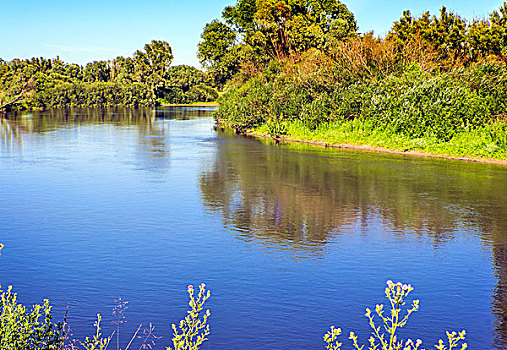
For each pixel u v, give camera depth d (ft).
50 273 24.91
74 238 31.01
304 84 111.34
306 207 39.60
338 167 60.90
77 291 22.61
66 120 159.53
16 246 29.40
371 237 31.48
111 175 54.80
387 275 24.90
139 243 29.96
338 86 105.19
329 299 21.93
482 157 66.59
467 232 32.71
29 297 21.88
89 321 19.52
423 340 18.37
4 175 54.54
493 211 38.37
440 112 75.51
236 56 196.03
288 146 85.71
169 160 67.36
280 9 170.81
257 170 58.65
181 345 12.90
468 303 21.66
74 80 318.86
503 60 99.71
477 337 18.61
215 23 220.02
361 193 45.09
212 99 387.14
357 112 93.91
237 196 43.78
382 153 75.05
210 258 27.25
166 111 240.73
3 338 12.62
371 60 107.04
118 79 337.31
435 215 37.11
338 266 26.11
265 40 171.53
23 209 38.68
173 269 25.53
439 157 69.77
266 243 30.12
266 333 18.79
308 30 161.38
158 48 388.98
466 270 25.67
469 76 86.02
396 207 39.65
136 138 99.60
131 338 18.10
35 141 91.81
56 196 43.55
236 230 32.94
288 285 23.47
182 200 41.98
